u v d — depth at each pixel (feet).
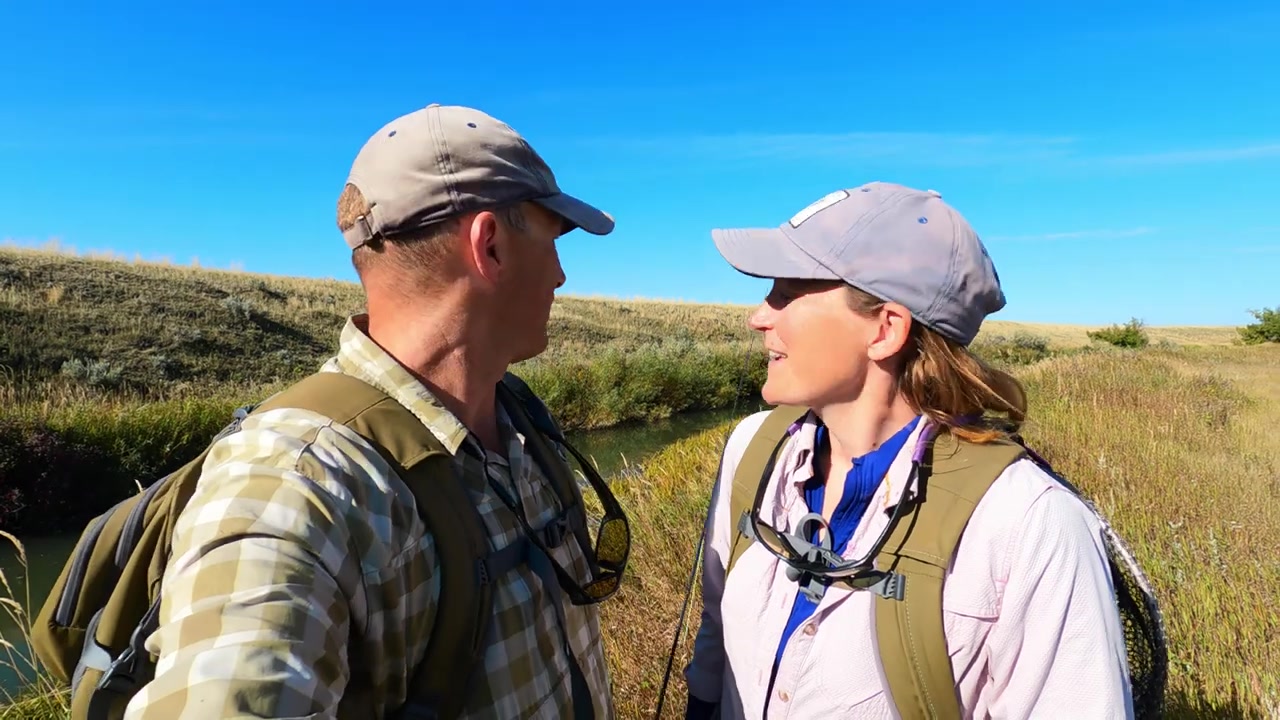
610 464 47.67
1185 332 267.18
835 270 4.30
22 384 51.78
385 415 3.65
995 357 108.17
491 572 3.78
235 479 3.09
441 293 4.02
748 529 4.87
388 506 3.35
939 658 3.91
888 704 4.00
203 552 2.87
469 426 4.29
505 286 4.18
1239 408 41.70
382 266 4.07
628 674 10.87
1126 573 4.10
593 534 13.61
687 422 68.59
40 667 11.39
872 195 4.53
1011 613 3.86
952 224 4.42
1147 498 18.02
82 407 41.01
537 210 4.35
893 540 4.17
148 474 37.60
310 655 2.77
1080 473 20.86
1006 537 3.92
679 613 12.58
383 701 3.37
